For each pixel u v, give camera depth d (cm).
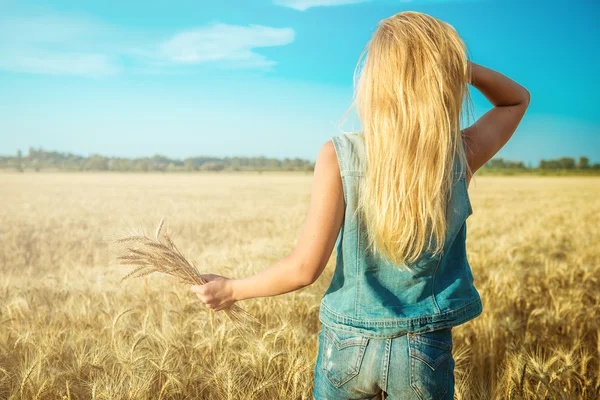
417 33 107
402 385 112
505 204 2253
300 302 365
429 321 113
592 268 572
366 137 110
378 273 116
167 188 3744
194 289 126
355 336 115
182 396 232
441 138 104
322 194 113
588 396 238
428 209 105
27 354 269
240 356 256
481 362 296
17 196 2584
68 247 884
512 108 133
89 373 240
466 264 128
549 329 346
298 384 234
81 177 6359
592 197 2856
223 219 1437
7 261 752
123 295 376
